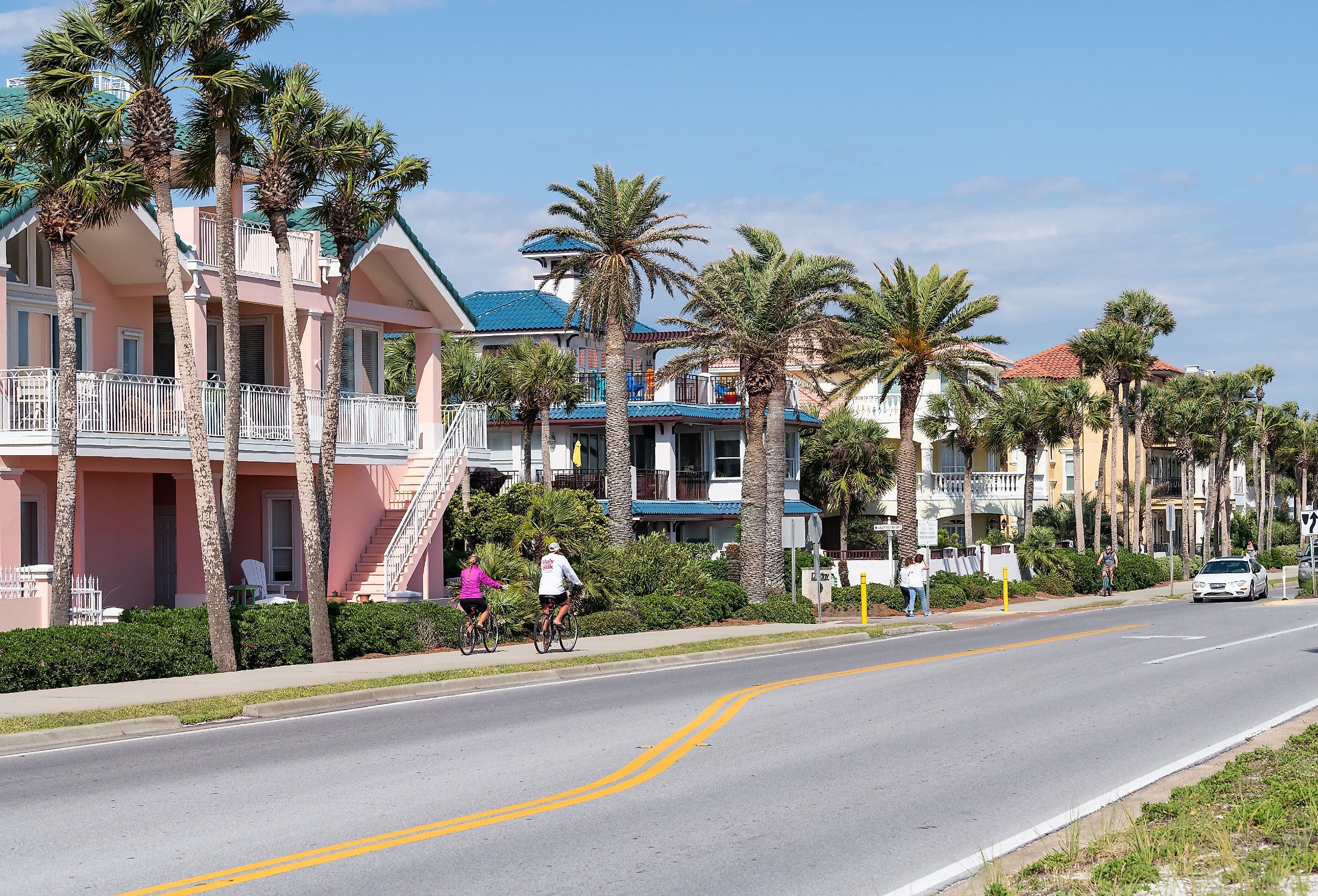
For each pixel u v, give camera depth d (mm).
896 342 49469
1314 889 8008
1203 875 8453
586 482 57500
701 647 27625
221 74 22484
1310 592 55750
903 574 41781
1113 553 57719
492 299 67312
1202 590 52094
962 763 13523
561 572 26516
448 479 34438
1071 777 12734
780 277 40625
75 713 16484
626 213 43344
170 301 22484
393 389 52219
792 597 40156
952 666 24125
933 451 73125
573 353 56156
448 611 28297
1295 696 19172
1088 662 24719
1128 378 68375
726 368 65688
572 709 18000
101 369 28766
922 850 9742
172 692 19016
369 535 33438
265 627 23625
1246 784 11695
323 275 32250
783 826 10516
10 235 25156
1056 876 8664
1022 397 65938
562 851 9633
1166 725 16281
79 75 22062
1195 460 86625
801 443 70688
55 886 8586
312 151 24703
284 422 29750
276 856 9414
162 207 22391
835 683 21219
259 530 31969
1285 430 93125
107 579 28578
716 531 60656
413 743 14852
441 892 8477
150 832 10172
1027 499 66688
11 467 25062
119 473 28922
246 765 13336
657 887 8648
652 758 13719
